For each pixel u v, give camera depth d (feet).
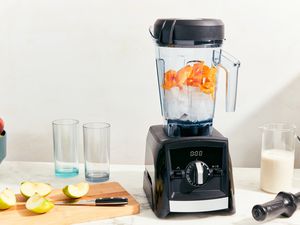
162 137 3.65
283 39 4.63
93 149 4.35
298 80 4.71
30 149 4.92
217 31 3.50
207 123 3.68
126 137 4.85
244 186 4.25
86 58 4.72
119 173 4.59
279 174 4.02
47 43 4.70
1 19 4.67
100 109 4.81
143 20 4.62
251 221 3.55
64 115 4.84
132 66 4.71
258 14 4.58
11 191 3.75
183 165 3.55
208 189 3.59
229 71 3.77
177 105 3.70
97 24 4.65
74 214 3.52
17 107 4.84
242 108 4.78
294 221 3.56
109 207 3.64
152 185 3.70
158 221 3.54
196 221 3.55
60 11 4.64
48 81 4.78
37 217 3.48
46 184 3.92
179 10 4.59
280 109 4.77
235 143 4.86
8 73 4.78
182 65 3.73
